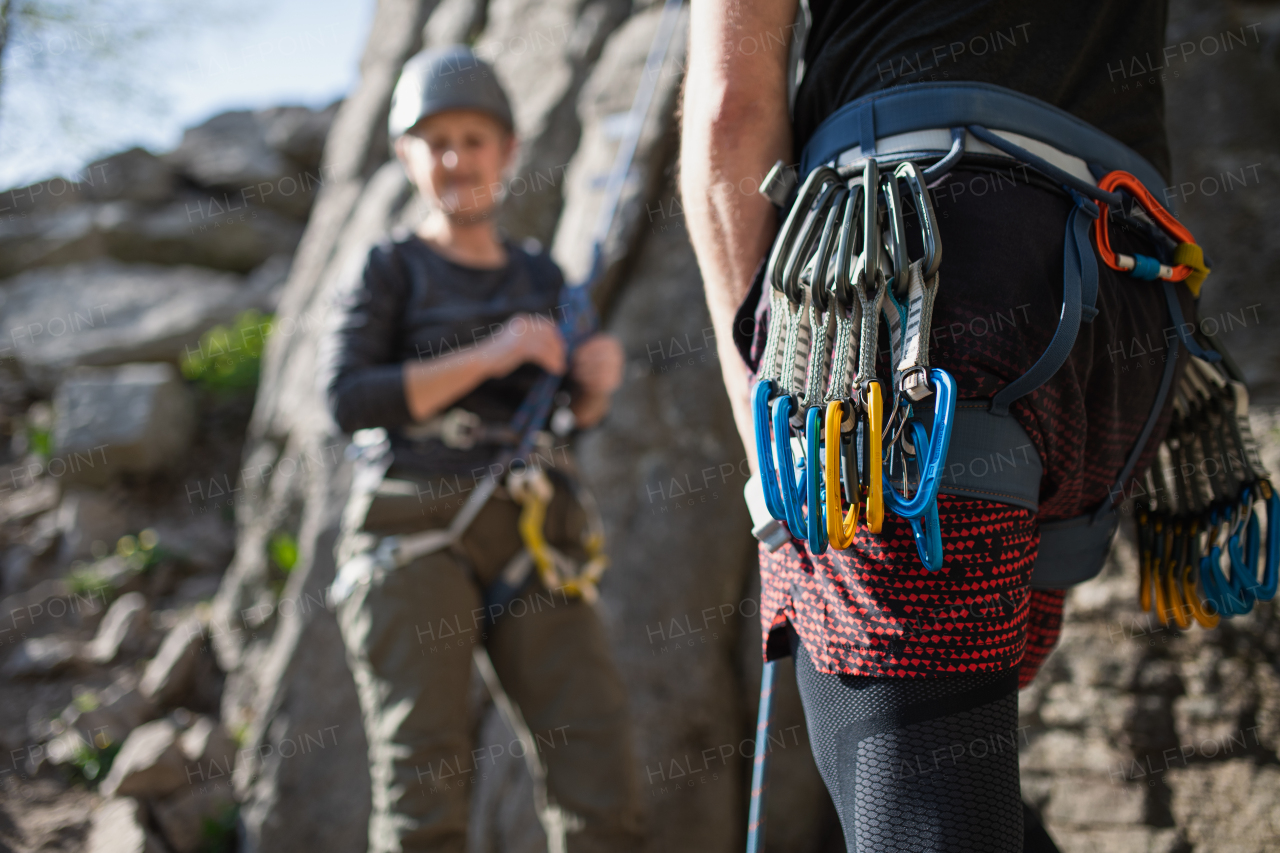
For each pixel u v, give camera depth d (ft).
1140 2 3.35
